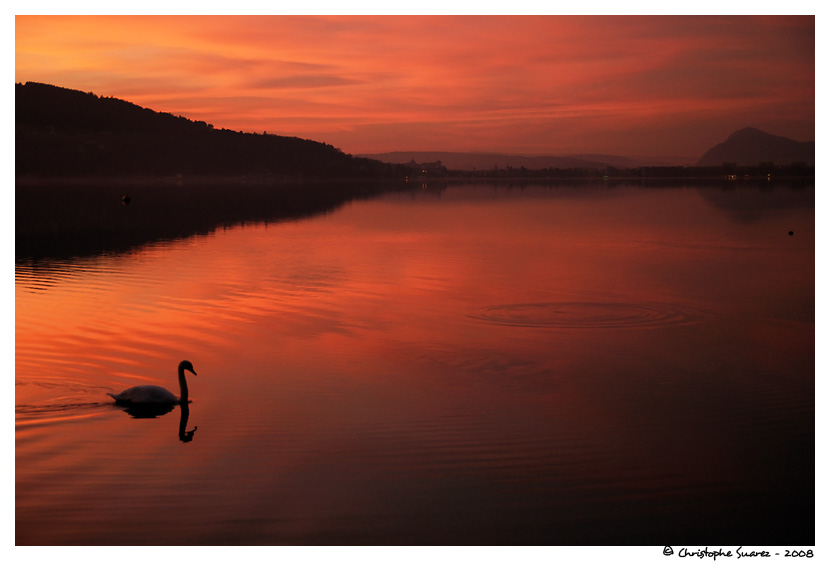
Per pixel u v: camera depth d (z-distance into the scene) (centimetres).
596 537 993
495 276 3073
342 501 1066
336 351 1827
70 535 971
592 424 1355
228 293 2623
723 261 3562
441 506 1059
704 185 18238
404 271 3203
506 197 11806
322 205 8962
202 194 12175
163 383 1563
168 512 1028
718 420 1381
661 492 1110
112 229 5194
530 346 1891
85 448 1229
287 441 1262
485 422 1359
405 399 1476
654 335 2020
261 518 1020
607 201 10050
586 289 2748
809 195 11150
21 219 6006
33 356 1748
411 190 15950
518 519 1030
